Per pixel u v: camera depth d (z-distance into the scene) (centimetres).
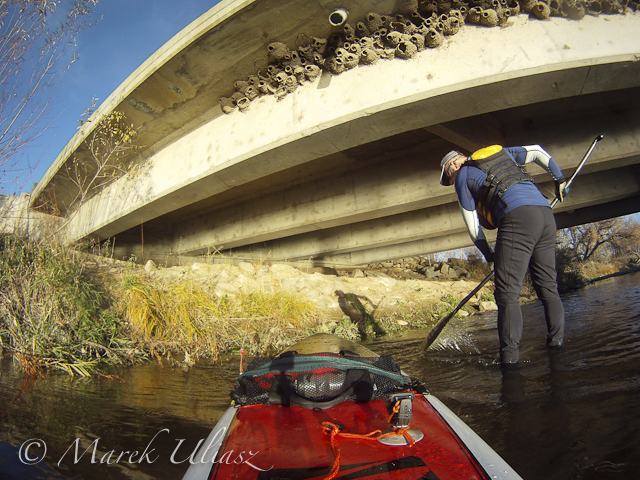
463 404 248
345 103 511
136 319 472
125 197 814
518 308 327
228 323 553
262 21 484
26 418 241
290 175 877
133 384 336
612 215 1081
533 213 316
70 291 441
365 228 1136
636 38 416
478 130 615
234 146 615
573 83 448
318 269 1312
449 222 1040
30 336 392
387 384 207
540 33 441
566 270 1448
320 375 197
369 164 823
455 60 462
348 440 152
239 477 130
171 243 1237
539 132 660
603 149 636
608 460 164
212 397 296
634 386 242
